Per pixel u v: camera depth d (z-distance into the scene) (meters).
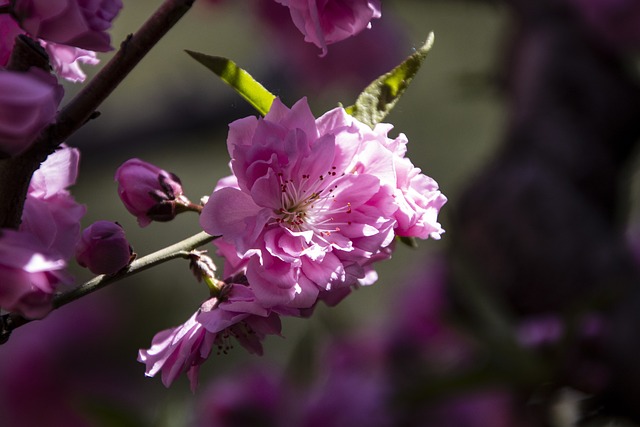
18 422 0.72
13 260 0.39
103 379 0.72
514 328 0.57
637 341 0.57
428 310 0.64
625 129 0.69
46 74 0.39
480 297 0.57
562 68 0.71
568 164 0.67
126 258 0.42
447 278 0.64
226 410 0.58
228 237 0.41
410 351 0.63
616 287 0.57
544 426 0.59
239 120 0.42
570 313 0.56
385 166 0.42
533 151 0.68
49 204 0.43
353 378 0.60
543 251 0.63
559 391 0.58
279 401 0.59
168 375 0.42
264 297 0.41
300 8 0.42
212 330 0.41
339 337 0.63
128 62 0.40
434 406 0.59
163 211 0.43
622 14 0.69
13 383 0.72
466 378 0.56
